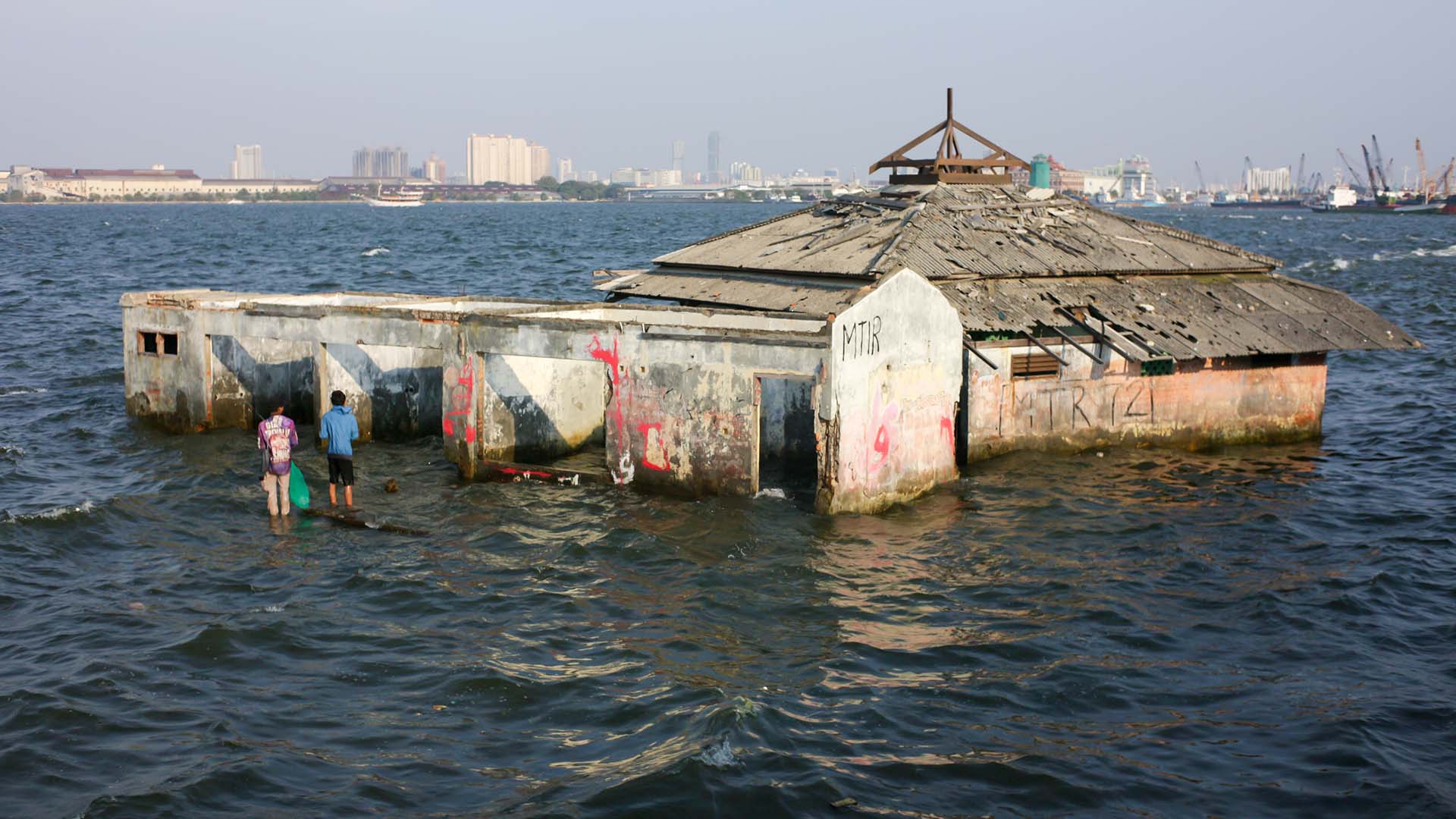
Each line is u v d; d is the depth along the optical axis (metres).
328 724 13.05
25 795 11.44
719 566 17.89
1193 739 12.87
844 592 16.95
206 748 12.44
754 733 12.72
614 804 11.41
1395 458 25.23
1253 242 121.94
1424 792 11.67
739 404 20.25
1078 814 11.41
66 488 21.91
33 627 15.52
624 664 14.56
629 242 114.81
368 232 138.62
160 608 16.25
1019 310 24.00
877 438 20.41
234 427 26.44
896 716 13.30
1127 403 24.81
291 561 18.19
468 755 12.43
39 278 64.06
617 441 21.69
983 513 20.66
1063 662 14.75
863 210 29.14
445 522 20.11
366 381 25.88
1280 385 25.95
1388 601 16.89
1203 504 21.52
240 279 67.81
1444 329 46.84
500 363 23.02
